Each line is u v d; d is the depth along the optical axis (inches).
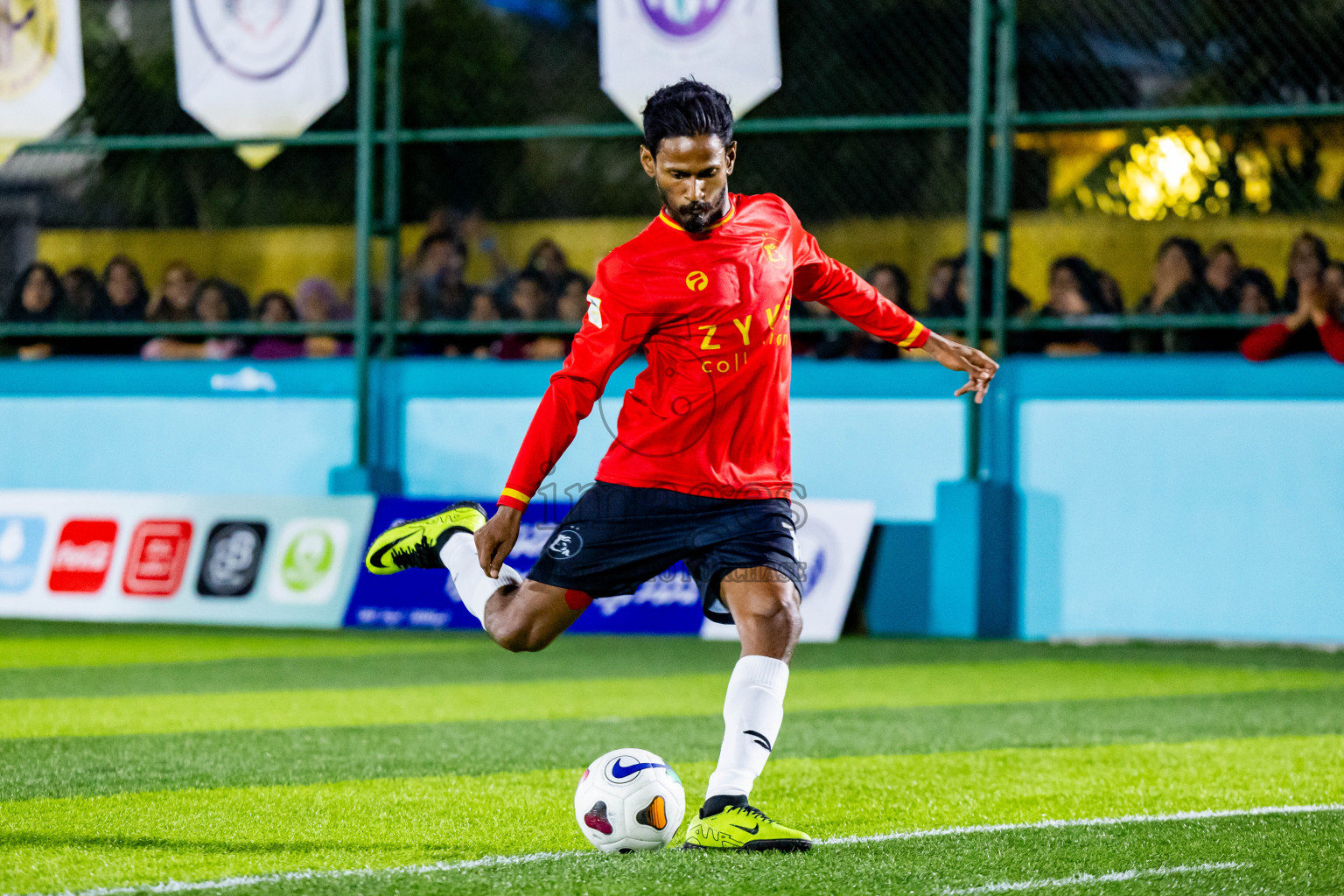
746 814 465.1
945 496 1338.6
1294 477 1278.3
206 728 781.9
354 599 1355.8
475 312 1488.7
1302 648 1256.2
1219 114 1318.9
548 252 1469.0
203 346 1571.1
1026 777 642.8
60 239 1663.4
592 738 752.3
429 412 1460.4
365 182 1471.5
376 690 948.6
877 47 1539.1
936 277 1390.3
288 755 691.4
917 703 902.4
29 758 678.5
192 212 1656.0
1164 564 1306.6
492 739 746.2
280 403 1486.2
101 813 549.6
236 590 1381.6
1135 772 655.8
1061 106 1461.6
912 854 474.9
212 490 1492.4
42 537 1439.5
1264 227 1380.4
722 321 470.6
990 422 1348.4
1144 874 450.6
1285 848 490.6
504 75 1668.3
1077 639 1316.4
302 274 1649.9
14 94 1519.4
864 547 1320.1
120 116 1631.4
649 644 1237.1
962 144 1489.9
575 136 1435.8
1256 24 1402.6
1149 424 1312.7
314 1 1441.9
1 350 1637.6
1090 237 1428.4
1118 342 1374.3
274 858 472.7
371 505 1386.6
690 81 464.8
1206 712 856.3
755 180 1528.1
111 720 808.9
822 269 518.3
